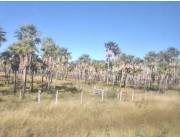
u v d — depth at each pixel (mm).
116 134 11516
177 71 103188
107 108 19812
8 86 60250
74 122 13773
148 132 12500
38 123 12797
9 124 11828
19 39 51906
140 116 17109
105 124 14000
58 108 17438
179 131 13445
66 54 86500
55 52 68625
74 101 22266
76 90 54281
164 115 18109
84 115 15992
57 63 84188
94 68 111688
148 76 101125
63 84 76438
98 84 91750
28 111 15695
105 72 111625
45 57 65750
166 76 98375
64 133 11352
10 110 16000
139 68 96750
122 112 18391
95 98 29031
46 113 15820
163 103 26750
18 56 61062
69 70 120188
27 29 51500
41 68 62938
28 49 51094
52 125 12617
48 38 66438
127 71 92188
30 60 52219
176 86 104750
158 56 99375
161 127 14117
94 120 14805
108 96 35250
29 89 54125
